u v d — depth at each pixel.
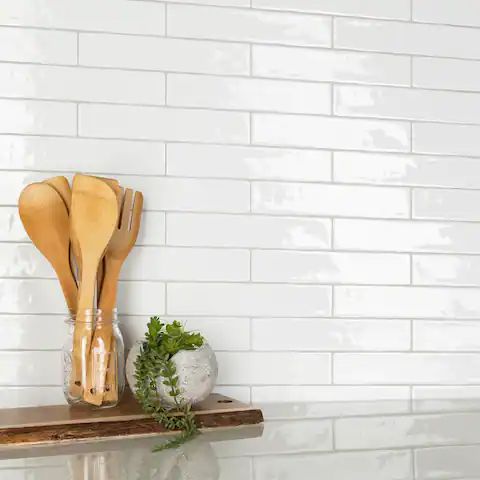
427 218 1.59
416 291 1.57
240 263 1.49
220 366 1.48
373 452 1.08
